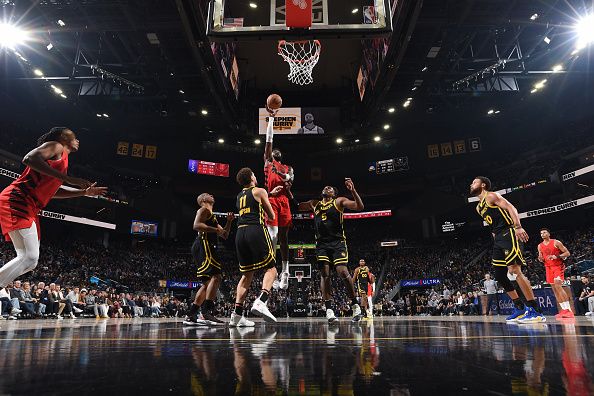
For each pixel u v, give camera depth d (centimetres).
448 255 3300
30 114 2783
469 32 1981
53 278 2028
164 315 2056
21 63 2222
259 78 3095
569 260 2173
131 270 2945
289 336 261
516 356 137
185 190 3569
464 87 2630
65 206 2853
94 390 85
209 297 530
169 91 2536
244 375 105
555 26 1917
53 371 111
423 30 1917
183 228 3650
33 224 307
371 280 1030
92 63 2402
